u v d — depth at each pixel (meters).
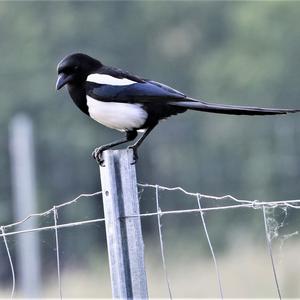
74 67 8.02
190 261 21.50
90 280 19.66
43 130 29.91
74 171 25.12
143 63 36.06
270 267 16.17
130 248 6.28
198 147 26.97
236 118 27.12
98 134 27.91
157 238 22.94
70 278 20.44
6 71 32.16
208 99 33.41
